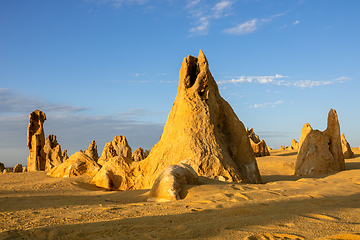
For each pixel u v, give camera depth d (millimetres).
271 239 4902
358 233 5109
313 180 13102
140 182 14961
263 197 8984
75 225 5820
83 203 9547
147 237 5062
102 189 15086
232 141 15680
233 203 7941
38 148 36062
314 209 7199
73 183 15414
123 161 16156
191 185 10367
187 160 13547
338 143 20344
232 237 5016
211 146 14023
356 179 13406
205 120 14797
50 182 15812
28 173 22812
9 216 7094
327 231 5316
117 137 31422
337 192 9969
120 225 5824
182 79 16359
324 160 19062
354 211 7051
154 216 6539
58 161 35750
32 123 36781
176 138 14586
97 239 5008
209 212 6938
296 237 4957
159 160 14625
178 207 7742
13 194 12242
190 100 15297
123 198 10953
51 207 8570
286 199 8477
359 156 34531
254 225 5770
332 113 20656
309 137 20047
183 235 5152
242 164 15383
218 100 16438
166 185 9750
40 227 5695
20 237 5078
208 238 4996
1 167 43188
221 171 13258
